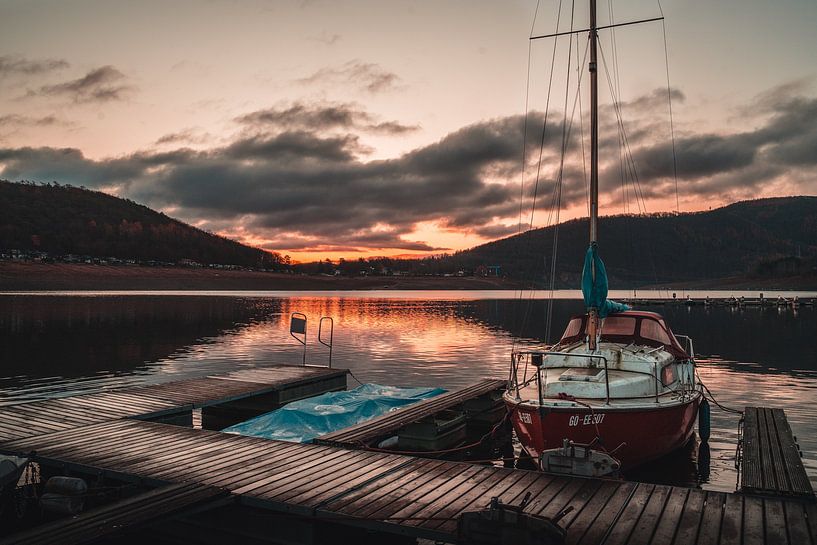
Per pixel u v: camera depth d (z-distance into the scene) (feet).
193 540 25.98
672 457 42.75
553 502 24.40
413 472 28.35
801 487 27.45
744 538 21.07
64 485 27.73
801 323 182.09
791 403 61.36
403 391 54.19
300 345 116.16
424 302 385.70
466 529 21.11
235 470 28.63
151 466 29.30
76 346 111.45
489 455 45.55
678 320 198.80
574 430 32.99
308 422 43.04
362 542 26.22
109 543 25.57
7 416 40.98
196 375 79.10
